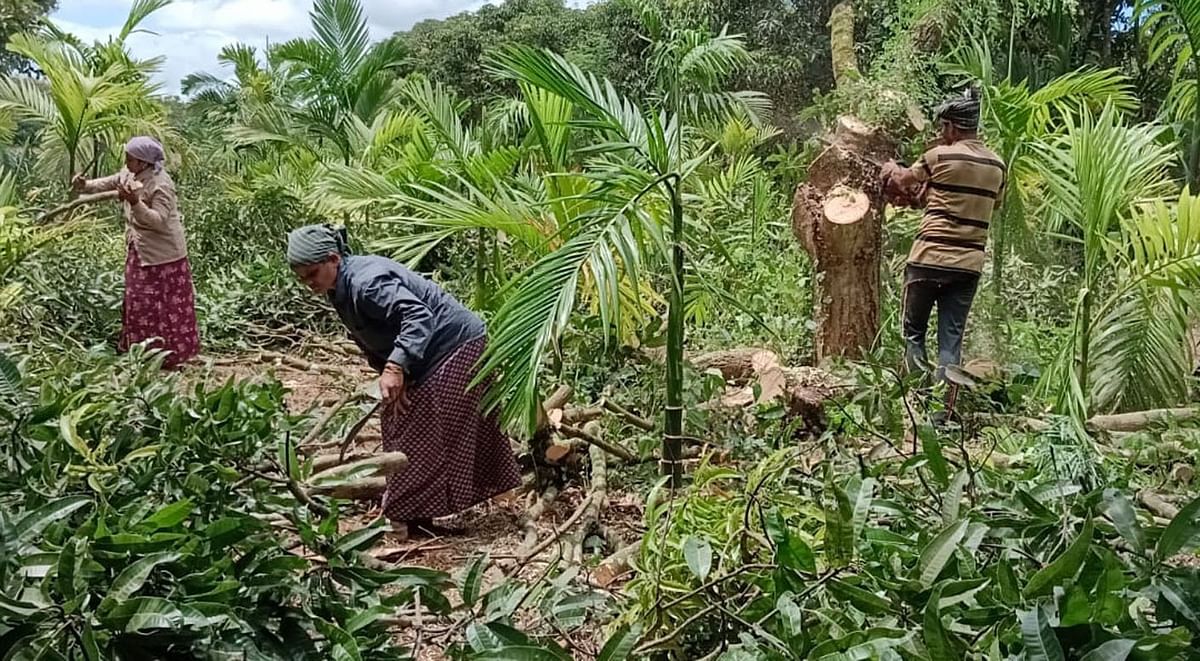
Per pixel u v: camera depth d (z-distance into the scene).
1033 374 5.69
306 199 8.82
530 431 3.76
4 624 1.75
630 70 12.99
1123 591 1.86
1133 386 5.00
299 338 7.90
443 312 4.02
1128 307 5.07
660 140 3.95
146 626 1.74
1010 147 6.62
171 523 2.06
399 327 3.91
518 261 6.27
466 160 5.65
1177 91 7.67
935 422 4.14
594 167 4.09
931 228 5.39
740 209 8.69
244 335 7.71
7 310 5.76
